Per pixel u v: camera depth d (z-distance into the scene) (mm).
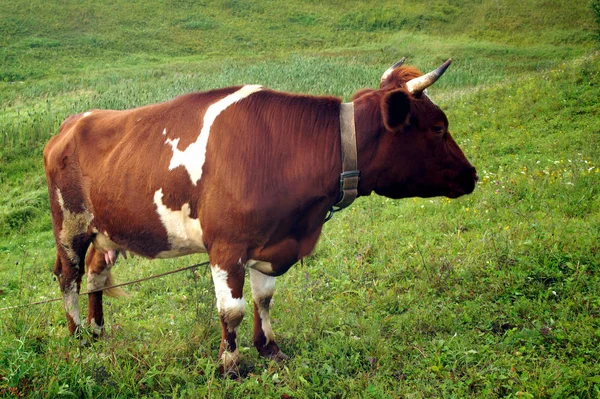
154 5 46781
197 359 4758
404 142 4488
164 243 4914
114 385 4523
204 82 25891
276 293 6379
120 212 4949
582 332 4617
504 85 15938
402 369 4582
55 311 6441
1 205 13680
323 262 7117
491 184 9109
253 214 4398
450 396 4145
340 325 5363
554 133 11570
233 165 4434
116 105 20547
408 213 8625
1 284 8375
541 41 37469
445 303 5543
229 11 47094
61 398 4348
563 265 5805
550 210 7633
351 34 42750
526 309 5121
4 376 4496
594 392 3980
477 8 44656
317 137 4480
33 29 40188
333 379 4473
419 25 43219
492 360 4531
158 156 4734
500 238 6523
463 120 13781
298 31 43781
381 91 4594
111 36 40688
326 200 4574
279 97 4629
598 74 13734
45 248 11141
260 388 4375
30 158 16344
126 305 6750
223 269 4516
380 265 6652
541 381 4059
